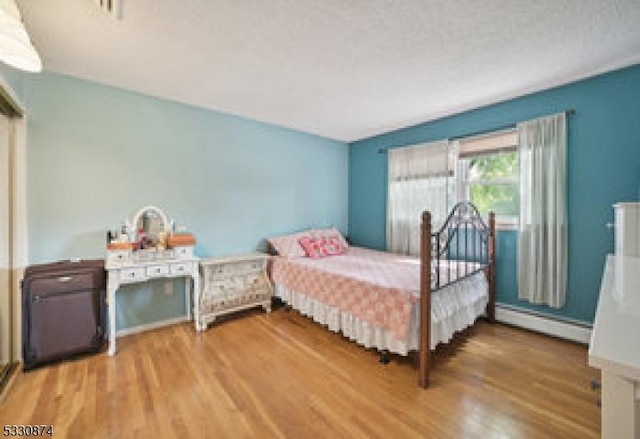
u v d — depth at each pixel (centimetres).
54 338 205
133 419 155
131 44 188
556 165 248
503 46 189
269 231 365
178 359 219
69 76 235
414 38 180
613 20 161
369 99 281
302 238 355
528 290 270
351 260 322
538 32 173
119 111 259
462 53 197
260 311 330
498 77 234
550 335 257
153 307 278
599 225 233
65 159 235
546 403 168
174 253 259
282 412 161
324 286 261
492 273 287
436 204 337
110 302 223
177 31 174
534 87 253
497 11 154
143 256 243
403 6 151
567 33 174
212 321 294
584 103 237
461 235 319
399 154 377
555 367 207
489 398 173
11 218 215
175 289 291
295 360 218
